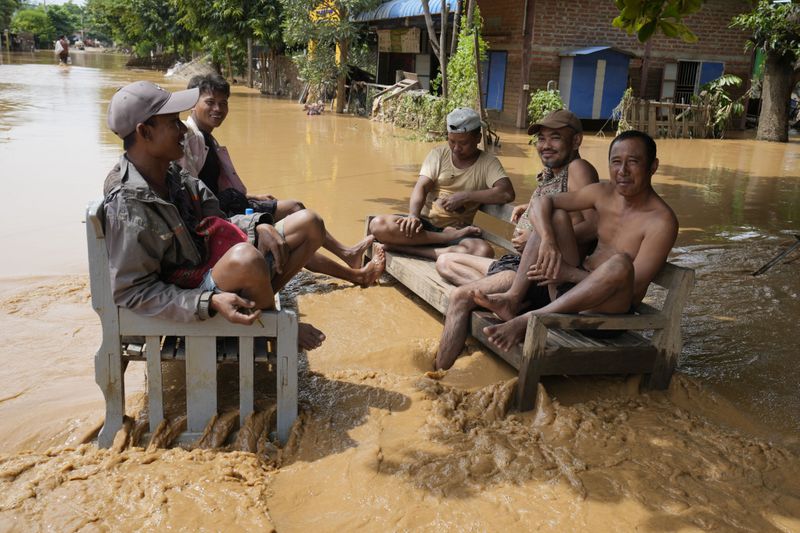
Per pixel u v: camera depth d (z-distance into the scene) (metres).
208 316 3.29
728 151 15.75
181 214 3.63
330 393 3.92
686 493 3.12
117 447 3.34
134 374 4.21
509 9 18.80
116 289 3.25
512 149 14.73
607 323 3.86
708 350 4.83
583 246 4.56
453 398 3.90
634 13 4.98
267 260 3.99
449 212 5.86
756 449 3.47
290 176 10.74
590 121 18.81
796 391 4.25
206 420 3.50
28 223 7.54
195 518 2.87
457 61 14.70
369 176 10.96
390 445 3.44
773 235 8.21
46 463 3.22
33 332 4.74
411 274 5.34
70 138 13.74
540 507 2.99
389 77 24.94
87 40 110.50
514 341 3.92
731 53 19.80
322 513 2.97
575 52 17.75
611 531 2.87
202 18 29.84
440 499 3.04
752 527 2.92
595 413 3.77
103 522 2.84
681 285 3.91
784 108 17.72
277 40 26.28
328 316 5.17
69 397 3.90
